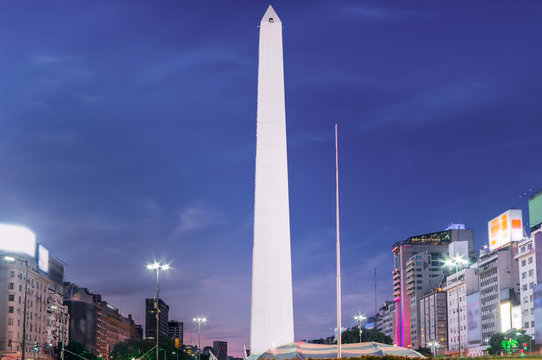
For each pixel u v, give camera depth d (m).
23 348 72.69
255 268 57.78
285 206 58.75
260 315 57.19
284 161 59.41
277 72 61.28
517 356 59.00
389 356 41.56
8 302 181.62
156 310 91.25
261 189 58.91
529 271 191.75
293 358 49.28
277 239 58.19
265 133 59.88
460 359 54.75
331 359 43.19
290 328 57.03
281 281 57.62
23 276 189.25
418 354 49.72
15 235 188.12
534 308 181.75
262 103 60.47
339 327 48.75
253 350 56.75
